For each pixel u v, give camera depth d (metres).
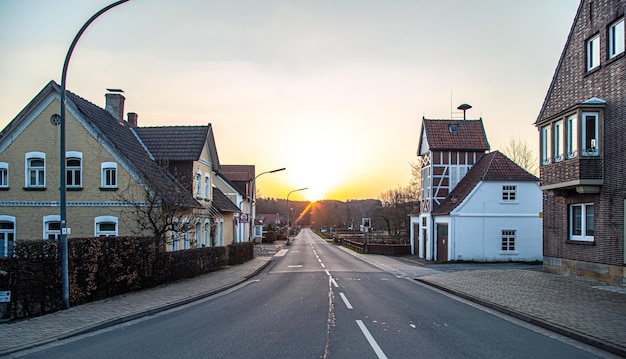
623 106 15.32
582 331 8.60
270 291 15.91
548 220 20.23
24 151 20.91
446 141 34.62
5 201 20.78
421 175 37.69
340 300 13.52
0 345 7.98
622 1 15.51
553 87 20.06
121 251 14.19
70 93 21.73
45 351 7.80
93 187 20.80
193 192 25.88
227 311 11.69
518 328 9.45
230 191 48.44
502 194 30.80
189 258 19.52
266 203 141.50
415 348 7.68
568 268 18.61
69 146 20.92
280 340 8.27
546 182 18.72
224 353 7.39
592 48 17.55
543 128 19.39
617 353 7.37
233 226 37.38
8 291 10.16
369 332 8.95
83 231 20.66
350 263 30.64
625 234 15.17
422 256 36.38
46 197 20.80
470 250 30.61
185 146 26.17
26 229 20.73
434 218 34.25
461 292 14.54
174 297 13.59
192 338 8.54
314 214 164.50
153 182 19.08
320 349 7.60
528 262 30.47
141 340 8.47
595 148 16.45
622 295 13.34
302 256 38.12
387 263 30.66
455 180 34.44
